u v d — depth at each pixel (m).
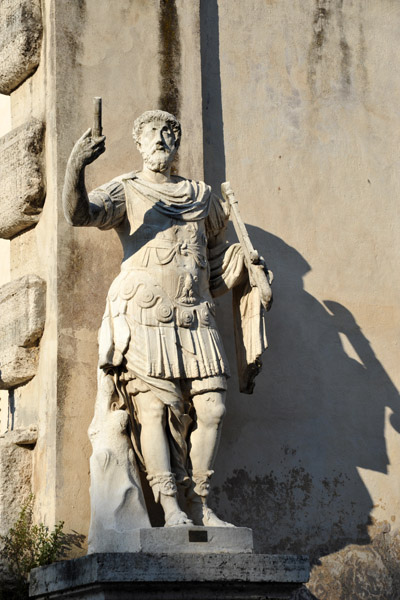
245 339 10.54
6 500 10.48
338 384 12.12
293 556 9.55
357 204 12.73
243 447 11.41
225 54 12.26
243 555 9.36
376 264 12.69
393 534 11.95
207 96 12.03
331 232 12.50
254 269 10.24
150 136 10.39
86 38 11.19
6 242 12.34
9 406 11.19
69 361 10.39
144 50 11.48
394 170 13.09
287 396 11.80
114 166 11.11
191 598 9.23
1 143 11.33
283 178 12.32
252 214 12.02
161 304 9.93
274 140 12.35
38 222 11.05
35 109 11.29
